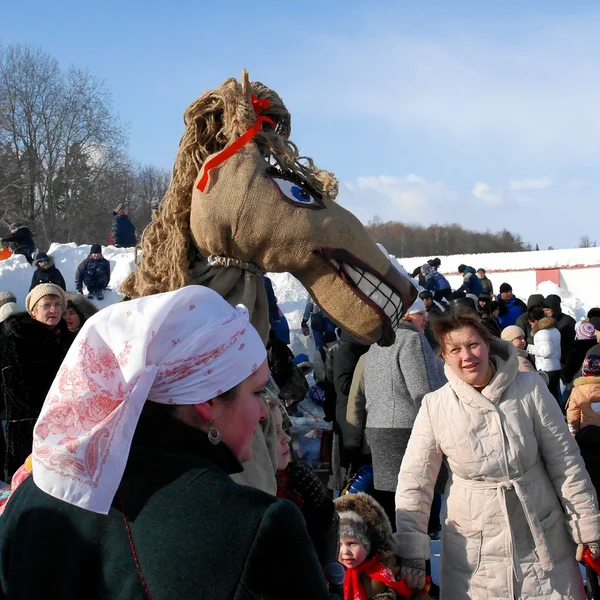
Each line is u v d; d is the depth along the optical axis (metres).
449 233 57.09
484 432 2.97
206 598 1.19
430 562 4.57
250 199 2.21
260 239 2.23
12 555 1.36
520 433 2.95
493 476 2.95
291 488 2.72
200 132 2.41
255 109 2.40
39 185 36.53
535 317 9.30
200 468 1.32
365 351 5.12
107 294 15.20
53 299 4.56
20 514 1.39
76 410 1.37
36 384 4.43
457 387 3.04
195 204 2.29
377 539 3.17
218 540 1.21
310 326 11.08
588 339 8.18
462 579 2.98
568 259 27.23
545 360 8.71
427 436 3.12
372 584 3.13
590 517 2.90
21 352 4.44
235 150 2.29
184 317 1.42
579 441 3.98
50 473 1.31
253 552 1.21
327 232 2.26
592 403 5.09
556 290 22.56
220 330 1.42
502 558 2.92
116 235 20.42
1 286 15.22
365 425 4.85
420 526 3.08
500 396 3.00
